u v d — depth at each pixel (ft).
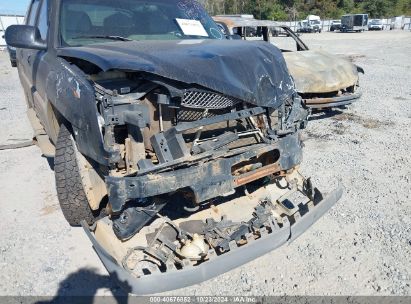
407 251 9.76
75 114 8.70
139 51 9.09
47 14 12.74
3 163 16.05
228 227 9.36
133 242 9.13
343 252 9.77
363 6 224.74
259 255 8.91
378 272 9.04
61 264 9.55
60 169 9.87
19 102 28.63
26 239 10.57
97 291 8.64
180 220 9.91
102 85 8.59
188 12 13.89
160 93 8.46
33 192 13.33
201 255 8.45
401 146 17.21
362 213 11.53
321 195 10.32
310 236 10.46
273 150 10.11
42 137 13.64
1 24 87.20
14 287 8.78
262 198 10.94
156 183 8.06
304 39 95.66
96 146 8.29
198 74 8.57
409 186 13.26
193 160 8.40
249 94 9.35
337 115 22.54
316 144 17.66
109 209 8.80
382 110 23.56
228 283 8.80
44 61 11.37
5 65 54.90
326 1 213.66
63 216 11.69
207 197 8.66
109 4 12.42
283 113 10.30
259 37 23.91
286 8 208.03
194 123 8.65
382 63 46.37
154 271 7.95
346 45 73.97
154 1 13.42
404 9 230.89
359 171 14.53
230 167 8.98
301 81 18.81
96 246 8.45
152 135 8.63
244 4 198.90
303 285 8.70
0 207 12.33
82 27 11.68
